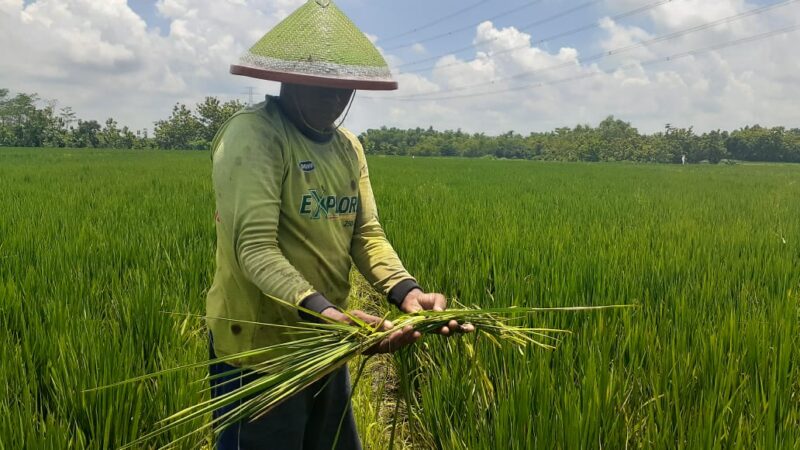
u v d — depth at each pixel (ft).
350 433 8.23
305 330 6.00
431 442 11.11
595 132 395.75
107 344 11.42
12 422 9.25
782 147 338.34
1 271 17.17
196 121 272.31
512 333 7.31
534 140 375.04
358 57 6.19
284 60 6.03
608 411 9.42
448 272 18.71
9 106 326.24
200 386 10.62
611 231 25.80
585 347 11.59
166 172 70.54
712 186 68.80
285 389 6.00
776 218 33.86
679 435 8.79
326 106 6.50
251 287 6.65
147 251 20.75
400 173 87.56
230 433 7.16
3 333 12.73
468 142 373.20
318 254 6.81
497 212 33.86
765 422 8.79
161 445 10.14
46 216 27.84
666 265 18.62
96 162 96.07
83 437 9.14
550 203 41.78
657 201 45.55
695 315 13.94
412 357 13.58
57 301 13.98
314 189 6.69
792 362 11.32
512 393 9.69
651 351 11.72
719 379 10.32
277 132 6.40
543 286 15.96
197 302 15.98
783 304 14.17
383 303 18.86
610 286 15.71
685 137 312.50
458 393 11.10
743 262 19.65
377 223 7.89
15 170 67.67
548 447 8.84
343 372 8.01
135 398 10.41
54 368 10.87
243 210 6.03
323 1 6.40
